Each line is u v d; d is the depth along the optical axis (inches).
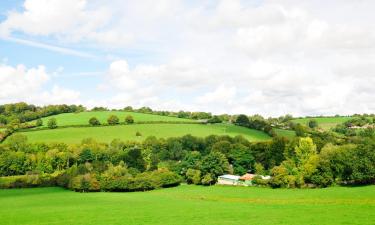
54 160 6609.3
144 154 7278.5
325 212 2655.0
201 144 7534.5
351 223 2256.4
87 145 7076.8
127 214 2851.9
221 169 5669.3
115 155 6850.4
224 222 2422.5
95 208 3265.3
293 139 6023.6
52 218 2778.1
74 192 5083.7
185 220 2534.5
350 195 3543.3
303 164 4810.5
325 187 4424.2
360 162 4274.1
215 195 4318.4
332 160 4522.6
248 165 6250.0
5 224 2591.0
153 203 3622.0
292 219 2444.6
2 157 6323.8
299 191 4259.4
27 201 4099.4
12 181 5561.0
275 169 4822.8
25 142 7145.7
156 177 5413.4
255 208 3021.7
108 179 5265.8
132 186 5137.8
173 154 7268.7
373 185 4158.5
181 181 5802.2
